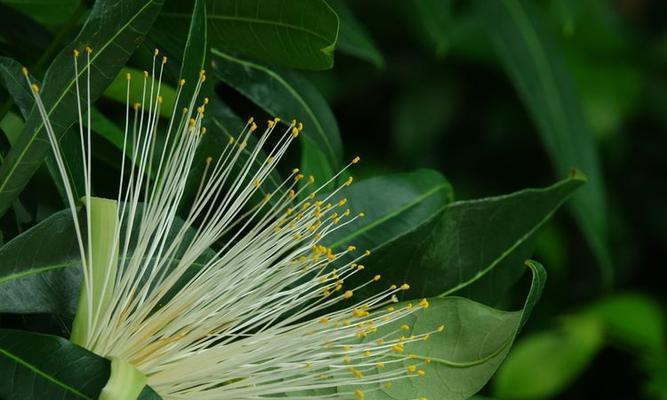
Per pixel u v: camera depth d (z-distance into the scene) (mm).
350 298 716
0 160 698
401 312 691
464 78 1483
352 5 1491
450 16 972
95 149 765
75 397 616
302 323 676
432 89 1475
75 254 659
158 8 675
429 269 727
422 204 764
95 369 619
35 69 745
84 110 667
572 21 997
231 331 671
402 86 1482
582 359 1264
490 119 1479
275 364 668
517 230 739
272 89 767
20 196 710
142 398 617
